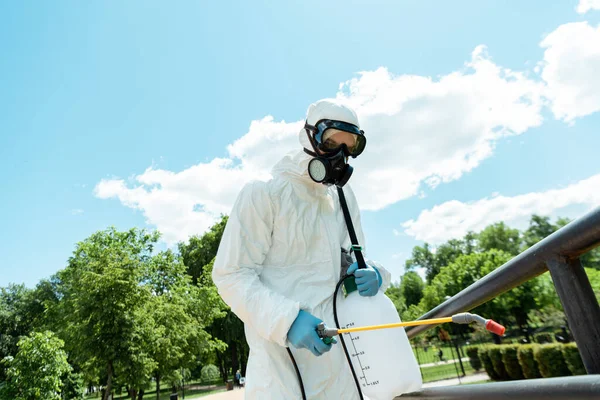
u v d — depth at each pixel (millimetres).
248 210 1526
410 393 1161
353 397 1450
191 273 26766
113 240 19844
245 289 1403
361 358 1358
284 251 1564
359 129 1517
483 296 970
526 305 13562
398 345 1340
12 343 32031
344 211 1525
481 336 14906
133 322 11180
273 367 1392
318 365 1439
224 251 1507
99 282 11211
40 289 34094
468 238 54812
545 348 8312
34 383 9906
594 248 612
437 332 18703
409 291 53281
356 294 1446
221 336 24219
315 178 1486
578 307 634
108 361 10922
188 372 24047
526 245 41406
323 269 1575
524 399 631
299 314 1321
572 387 541
